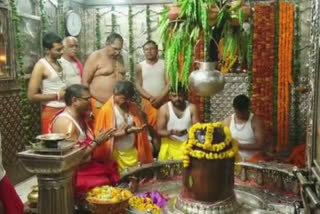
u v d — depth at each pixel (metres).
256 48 4.57
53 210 1.86
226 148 1.92
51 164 1.79
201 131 1.94
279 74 4.61
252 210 2.04
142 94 4.37
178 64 1.96
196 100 4.66
